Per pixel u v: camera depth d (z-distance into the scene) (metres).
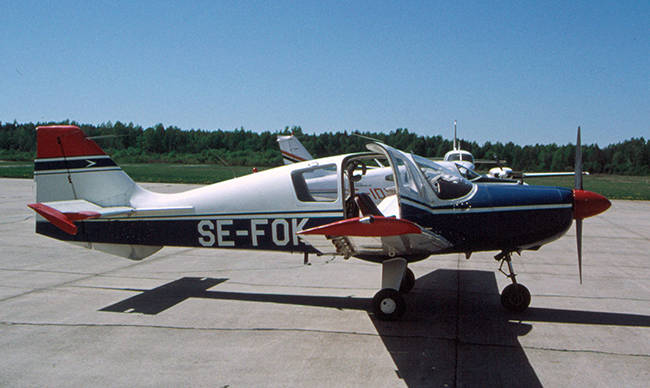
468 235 4.62
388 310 4.30
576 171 4.88
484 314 4.56
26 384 3.12
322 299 5.07
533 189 4.70
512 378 3.18
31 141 85.38
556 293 5.29
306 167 4.93
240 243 5.06
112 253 5.36
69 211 4.91
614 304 4.86
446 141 82.69
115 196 5.38
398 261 4.54
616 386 3.07
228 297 5.15
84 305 4.84
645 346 3.75
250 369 3.33
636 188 31.56
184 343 3.82
